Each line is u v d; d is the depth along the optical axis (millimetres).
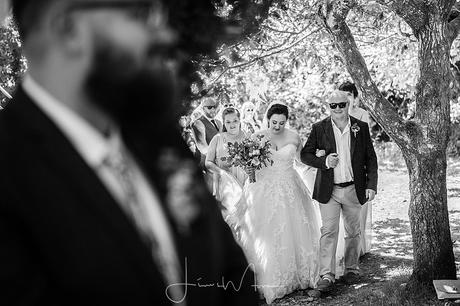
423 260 4988
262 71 6867
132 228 839
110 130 891
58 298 785
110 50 806
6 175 779
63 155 812
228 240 1073
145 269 834
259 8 1596
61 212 786
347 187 5578
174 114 1021
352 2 4613
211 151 6094
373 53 8562
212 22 1248
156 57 848
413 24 4754
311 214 5836
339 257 6035
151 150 966
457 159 13688
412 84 9164
